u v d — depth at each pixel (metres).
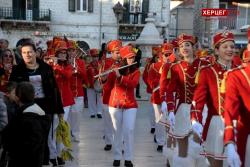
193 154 6.11
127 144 7.86
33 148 5.13
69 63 9.02
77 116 9.77
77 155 8.78
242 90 4.40
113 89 7.91
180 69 6.53
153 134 11.12
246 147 4.41
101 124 12.45
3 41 8.73
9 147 5.19
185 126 6.26
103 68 8.62
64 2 33.75
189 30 45.38
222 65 5.39
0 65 7.54
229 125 4.33
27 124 5.13
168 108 6.46
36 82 6.76
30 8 33.50
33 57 6.74
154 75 9.27
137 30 35.19
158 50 10.34
